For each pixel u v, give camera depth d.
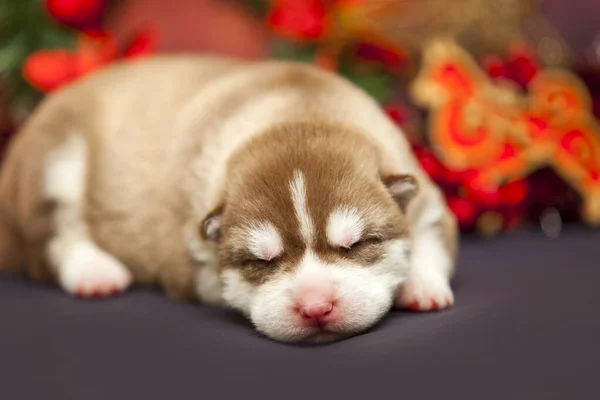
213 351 0.32
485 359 0.30
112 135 0.42
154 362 0.31
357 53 0.49
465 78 0.49
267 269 0.34
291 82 0.39
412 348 0.31
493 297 0.36
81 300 0.40
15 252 0.45
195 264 0.38
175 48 0.62
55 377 0.31
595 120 0.51
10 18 0.47
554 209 0.51
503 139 0.49
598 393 0.28
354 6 0.48
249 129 0.38
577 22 0.58
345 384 0.29
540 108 0.50
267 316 0.33
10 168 0.45
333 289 0.33
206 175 0.38
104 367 0.31
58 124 0.44
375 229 0.34
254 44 0.61
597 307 0.34
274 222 0.34
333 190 0.34
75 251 0.42
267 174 0.35
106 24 0.49
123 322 0.36
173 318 0.36
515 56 0.51
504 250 0.45
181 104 0.42
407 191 0.36
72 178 0.43
